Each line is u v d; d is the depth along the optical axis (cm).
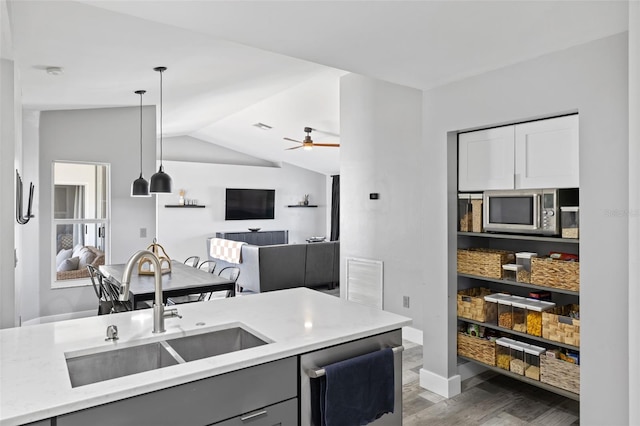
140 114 546
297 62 446
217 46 335
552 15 202
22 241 464
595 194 231
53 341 171
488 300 305
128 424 131
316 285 723
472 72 285
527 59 260
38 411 116
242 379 155
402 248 447
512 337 317
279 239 1160
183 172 1031
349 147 512
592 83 232
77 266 505
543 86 254
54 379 136
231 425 152
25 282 465
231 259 729
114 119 529
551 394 314
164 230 1002
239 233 1087
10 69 245
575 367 258
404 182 443
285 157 1093
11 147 246
